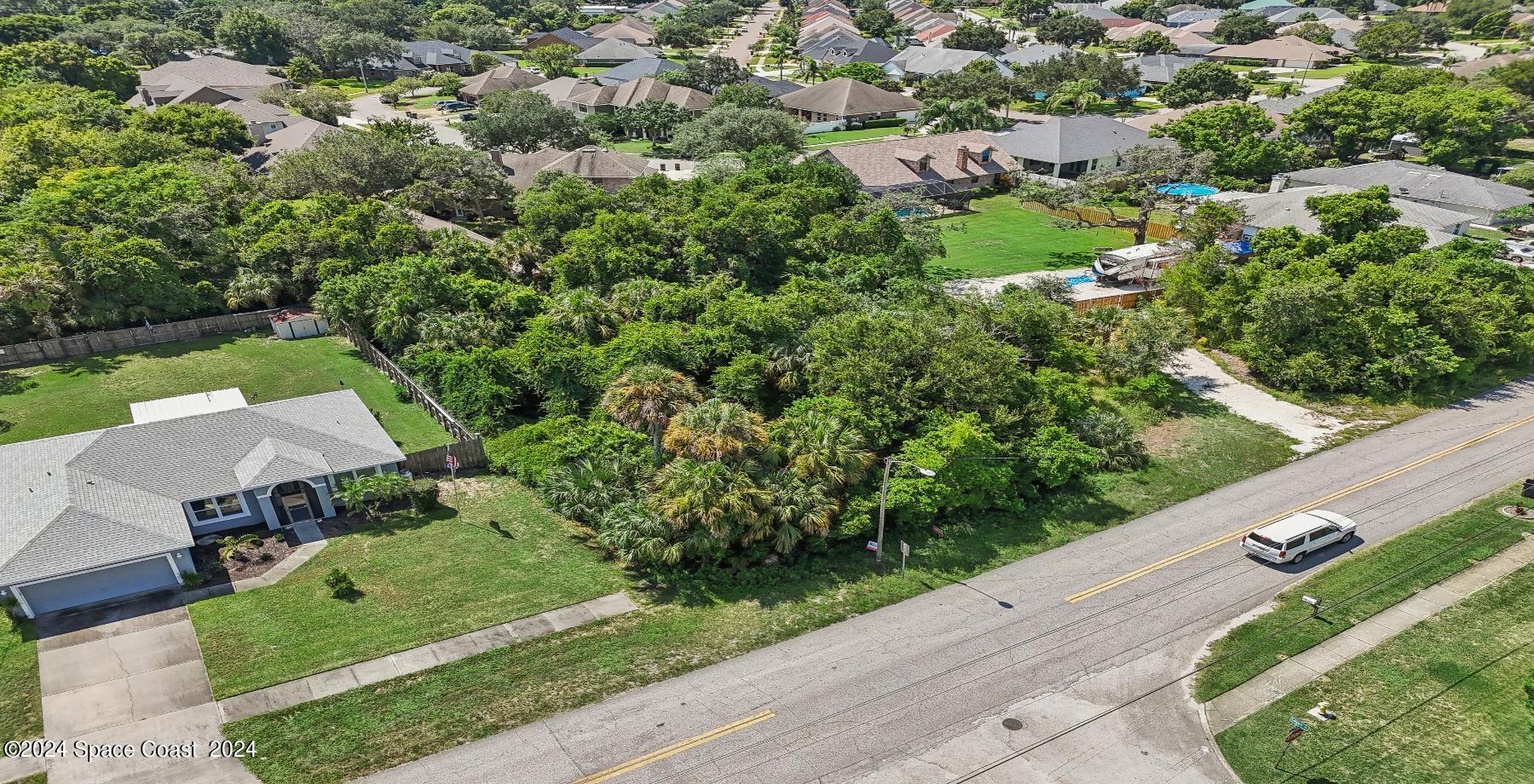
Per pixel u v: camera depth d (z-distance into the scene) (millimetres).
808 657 32406
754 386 46594
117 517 34875
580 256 59500
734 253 63094
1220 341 61875
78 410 48219
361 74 160000
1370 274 59062
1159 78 159625
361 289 56438
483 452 45438
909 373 45688
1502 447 49000
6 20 142375
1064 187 92812
